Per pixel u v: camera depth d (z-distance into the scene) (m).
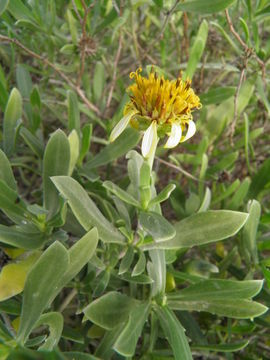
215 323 0.13
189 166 0.17
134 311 0.09
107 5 0.14
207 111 0.16
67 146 0.11
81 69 0.14
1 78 0.13
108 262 0.11
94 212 0.10
